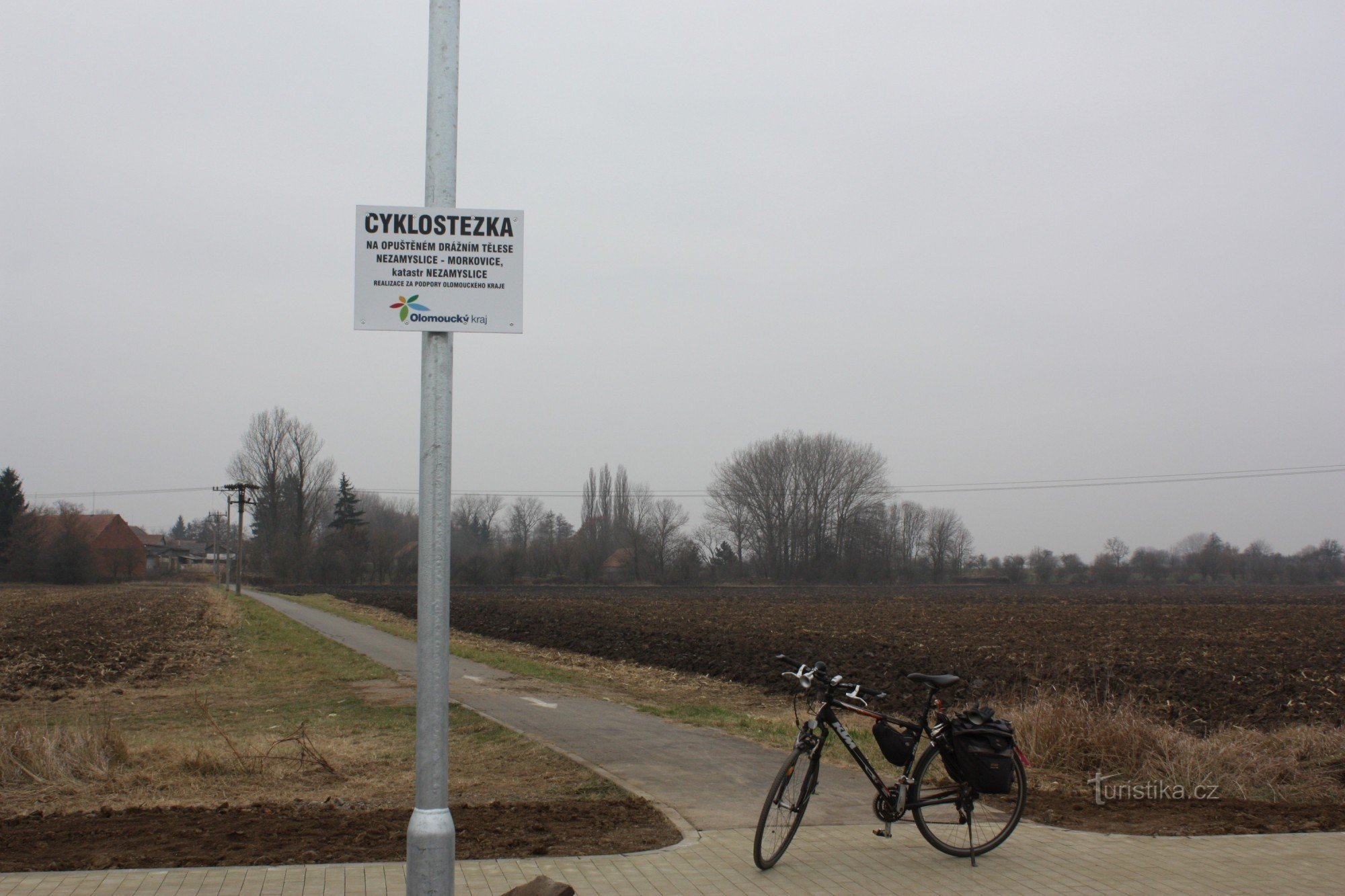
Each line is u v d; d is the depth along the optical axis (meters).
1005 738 6.07
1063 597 70.69
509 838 6.12
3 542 87.31
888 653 25.69
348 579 94.44
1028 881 5.39
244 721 13.80
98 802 7.46
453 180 4.16
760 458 99.06
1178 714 15.06
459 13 4.26
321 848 5.74
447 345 4.09
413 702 15.02
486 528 142.50
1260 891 5.21
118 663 23.19
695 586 90.00
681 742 10.10
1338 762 9.15
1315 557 120.38
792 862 5.69
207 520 171.38
